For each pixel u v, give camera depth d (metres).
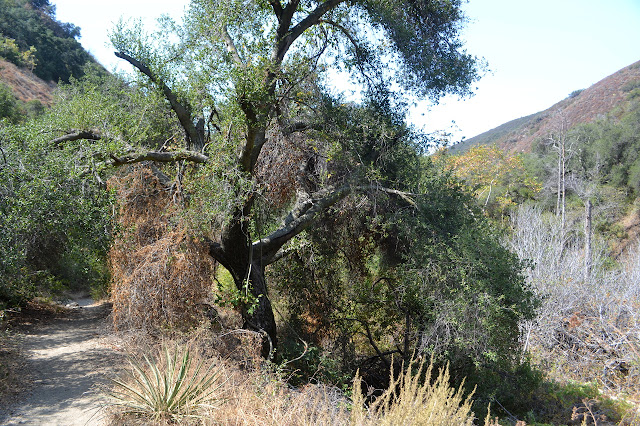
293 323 12.43
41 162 9.01
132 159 9.12
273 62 9.25
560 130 37.91
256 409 5.71
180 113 10.12
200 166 9.58
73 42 55.56
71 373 8.41
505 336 9.27
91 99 10.56
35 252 12.48
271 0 10.20
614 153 38.03
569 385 9.45
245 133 9.53
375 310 12.80
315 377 9.62
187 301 8.84
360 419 4.60
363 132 11.02
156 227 9.62
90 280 19.25
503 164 35.00
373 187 10.80
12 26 49.31
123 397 6.33
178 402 5.89
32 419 6.18
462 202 11.23
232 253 10.19
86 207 9.25
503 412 8.93
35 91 43.31
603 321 11.48
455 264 9.83
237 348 8.73
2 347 9.73
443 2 12.66
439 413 4.32
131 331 9.20
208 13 9.84
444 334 9.36
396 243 12.00
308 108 10.84
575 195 35.69
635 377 9.55
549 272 14.28
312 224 11.92
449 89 12.45
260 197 10.33
